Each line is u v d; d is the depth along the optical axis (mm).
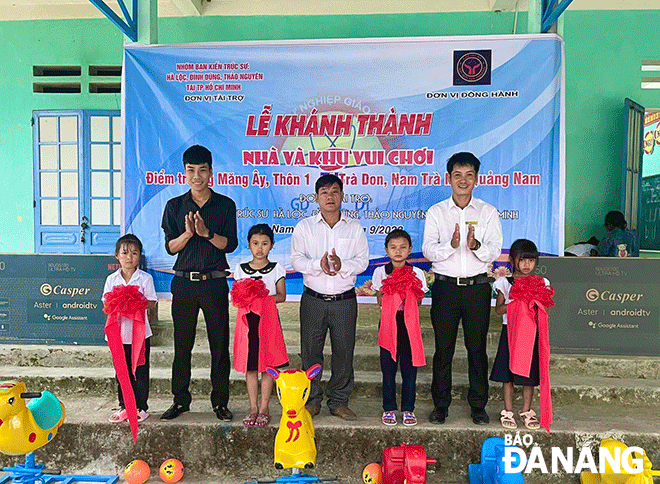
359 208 3646
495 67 3510
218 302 2961
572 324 3414
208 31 5859
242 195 3686
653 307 3348
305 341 2967
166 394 3334
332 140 3631
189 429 2834
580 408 3139
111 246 6008
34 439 2492
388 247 2969
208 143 3674
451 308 2873
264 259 3006
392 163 3613
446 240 2967
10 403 2418
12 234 6117
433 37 3531
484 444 2676
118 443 2854
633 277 3357
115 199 5980
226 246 3072
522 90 3510
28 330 3568
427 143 3586
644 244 7781
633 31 5719
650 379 3357
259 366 2791
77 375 3316
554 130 3506
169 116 3662
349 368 2934
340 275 2887
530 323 2750
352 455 2795
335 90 3605
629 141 5559
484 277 2885
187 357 2951
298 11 5793
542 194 3535
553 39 3465
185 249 2990
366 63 3580
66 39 5883
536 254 2924
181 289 2963
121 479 2840
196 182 3076
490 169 3562
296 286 3711
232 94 3639
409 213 3631
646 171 8430
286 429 2518
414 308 2812
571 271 3400
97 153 5953
